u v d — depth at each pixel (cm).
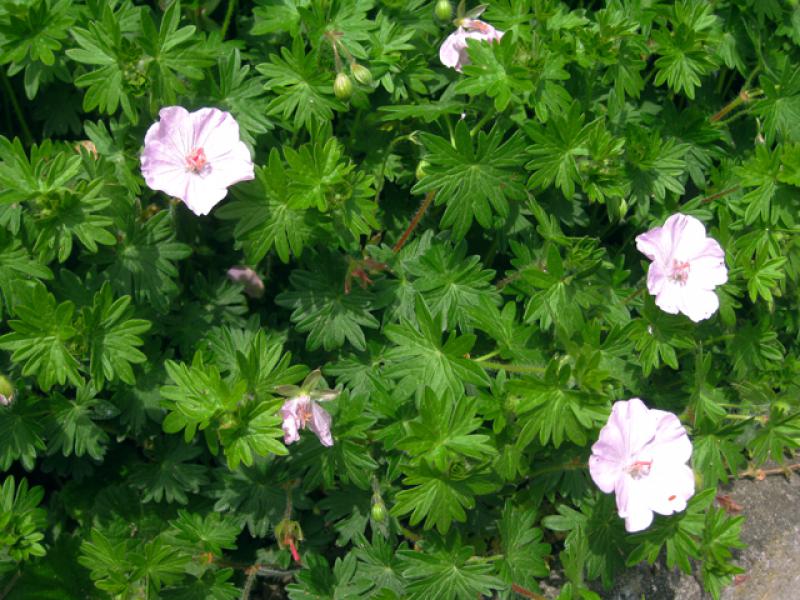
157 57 39
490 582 39
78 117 43
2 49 39
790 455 48
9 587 40
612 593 44
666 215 45
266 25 42
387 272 42
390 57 42
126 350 38
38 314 36
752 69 49
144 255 40
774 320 47
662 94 47
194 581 40
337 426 39
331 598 40
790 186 44
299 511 42
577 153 41
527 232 43
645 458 39
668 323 41
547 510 45
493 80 41
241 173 38
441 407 37
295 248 39
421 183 40
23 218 38
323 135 39
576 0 49
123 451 43
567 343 38
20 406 39
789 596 45
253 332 42
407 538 42
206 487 42
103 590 41
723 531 41
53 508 42
